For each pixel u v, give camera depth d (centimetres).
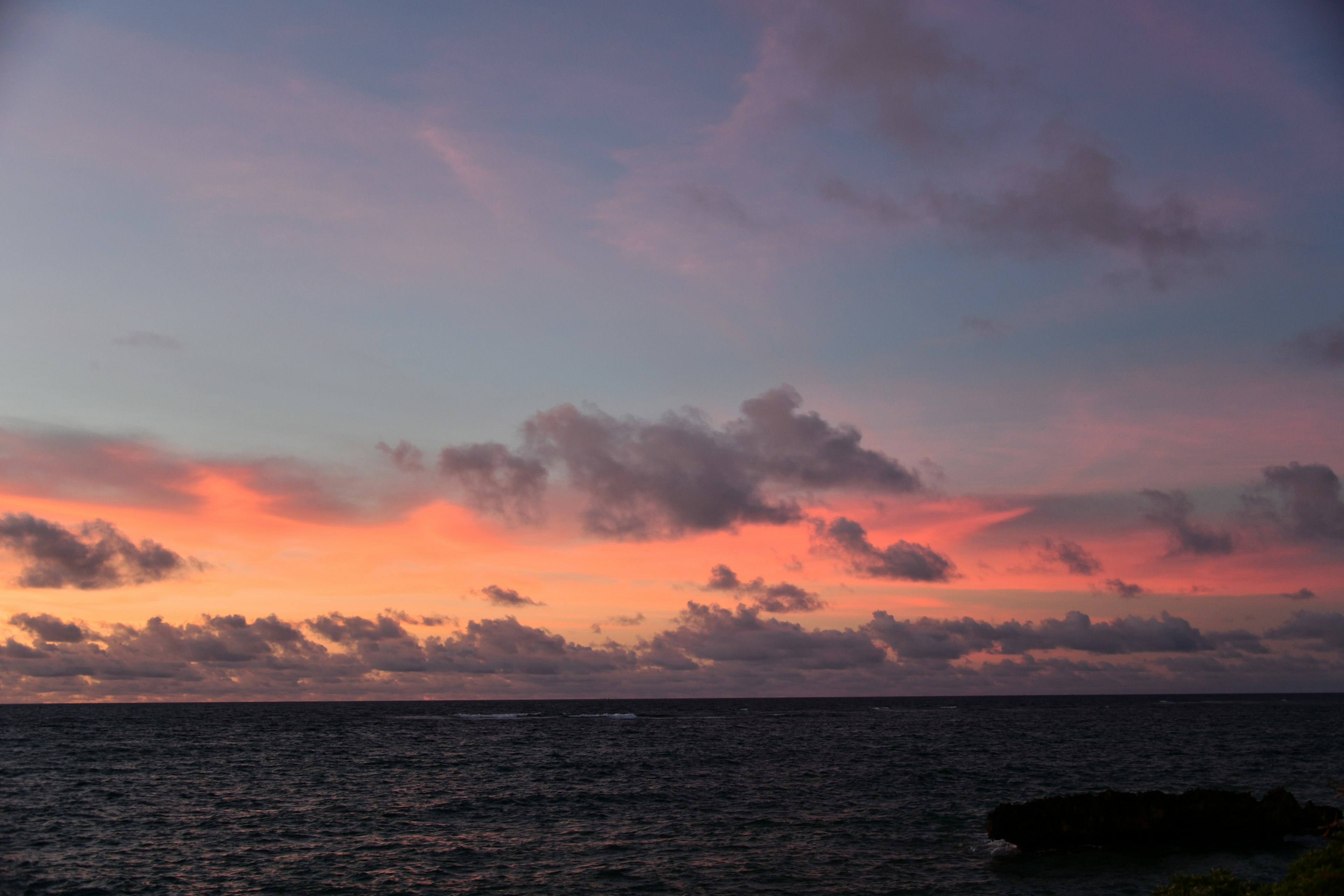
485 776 7431
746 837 4416
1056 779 6688
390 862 3881
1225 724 14950
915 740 11600
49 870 3744
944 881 3444
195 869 3769
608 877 3581
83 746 10831
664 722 18125
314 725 17038
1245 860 3584
